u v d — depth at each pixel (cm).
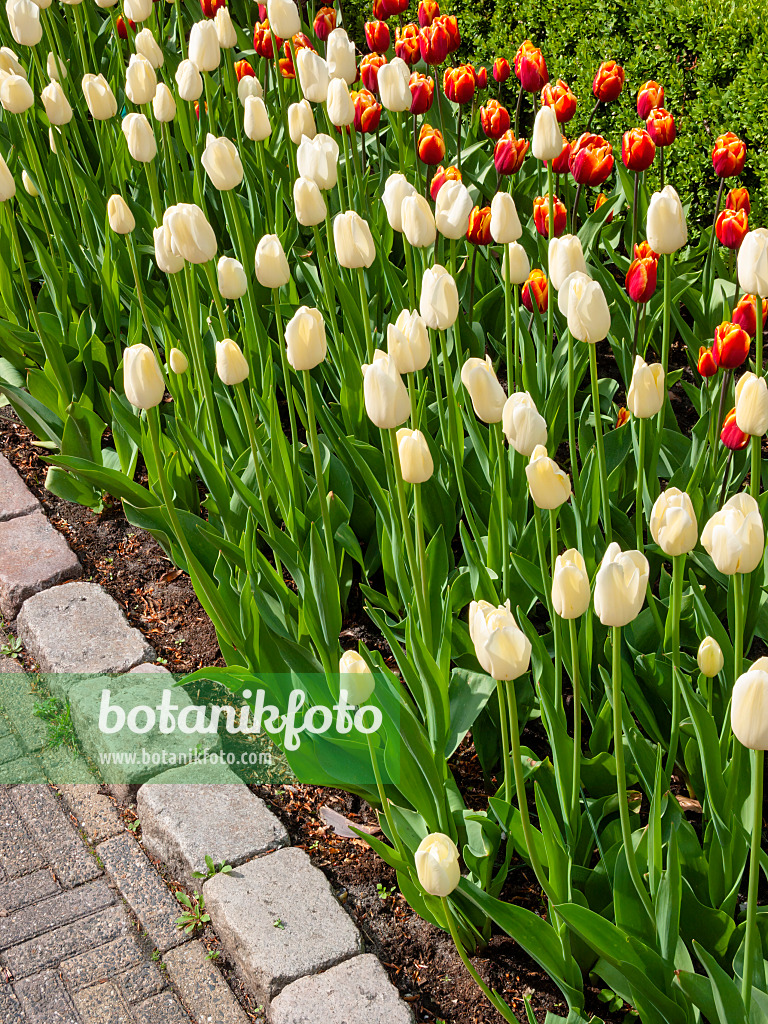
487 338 399
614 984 204
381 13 402
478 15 558
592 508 256
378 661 241
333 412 351
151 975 244
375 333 366
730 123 419
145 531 377
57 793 297
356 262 255
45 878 272
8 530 377
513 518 290
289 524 294
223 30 404
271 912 242
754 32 409
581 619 250
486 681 253
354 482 331
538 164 410
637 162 332
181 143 474
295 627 276
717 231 307
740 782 202
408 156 450
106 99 348
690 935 202
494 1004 208
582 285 203
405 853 220
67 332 405
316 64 328
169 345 345
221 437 361
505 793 227
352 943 234
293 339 226
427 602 244
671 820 212
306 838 267
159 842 272
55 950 253
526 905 239
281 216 392
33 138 458
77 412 364
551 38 506
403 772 226
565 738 212
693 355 368
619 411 325
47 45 554
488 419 207
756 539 155
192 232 241
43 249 396
